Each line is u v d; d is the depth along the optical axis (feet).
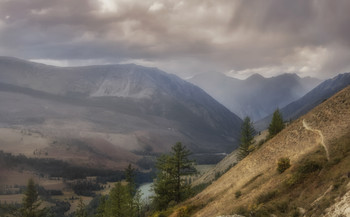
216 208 132.16
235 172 171.42
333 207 66.54
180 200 193.47
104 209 246.68
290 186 96.32
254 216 91.45
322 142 117.60
